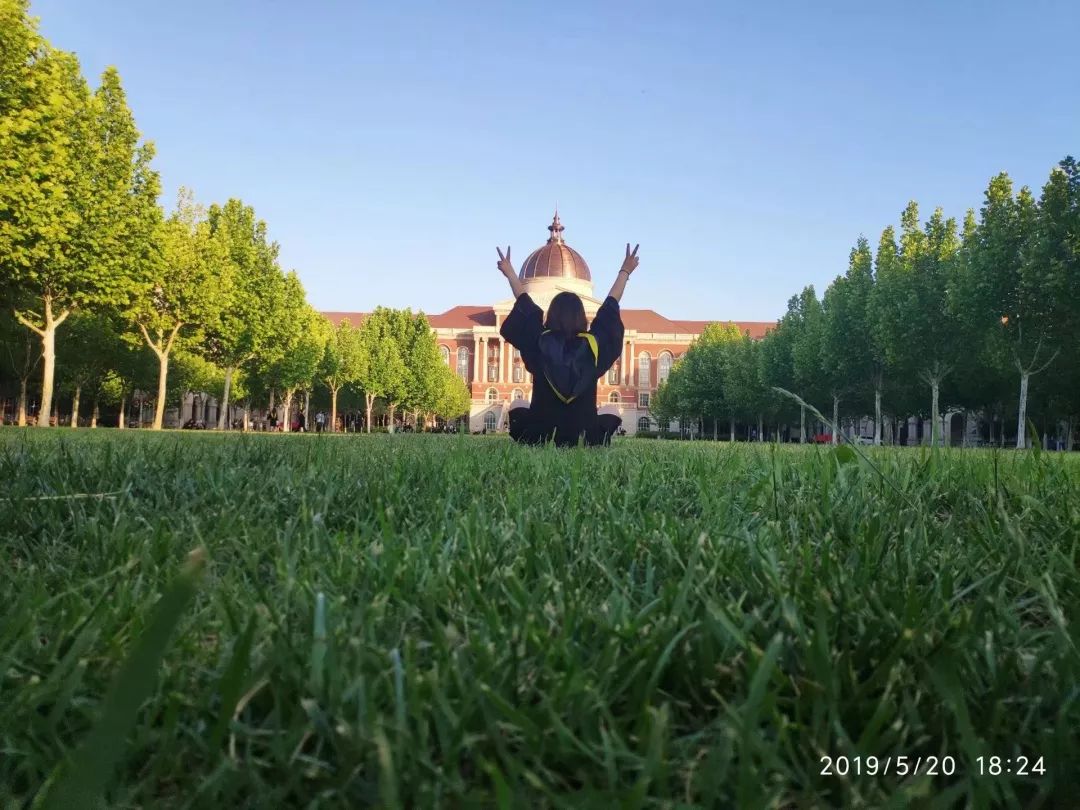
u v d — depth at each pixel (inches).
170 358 1633.9
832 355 1499.8
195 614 52.5
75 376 1517.0
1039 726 39.8
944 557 68.9
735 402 2266.2
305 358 1833.2
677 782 35.1
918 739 39.0
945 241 1227.9
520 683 42.6
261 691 41.8
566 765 36.8
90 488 113.9
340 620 49.2
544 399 362.0
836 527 83.7
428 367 2618.1
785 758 37.6
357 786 34.5
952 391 1622.8
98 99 856.9
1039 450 129.2
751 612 51.8
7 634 46.9
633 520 89.7
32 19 592.7
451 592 58.5
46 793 32.2
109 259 853.2
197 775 36.3
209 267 1197.7
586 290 3339.1
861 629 49.1
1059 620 45.3
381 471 141.8
